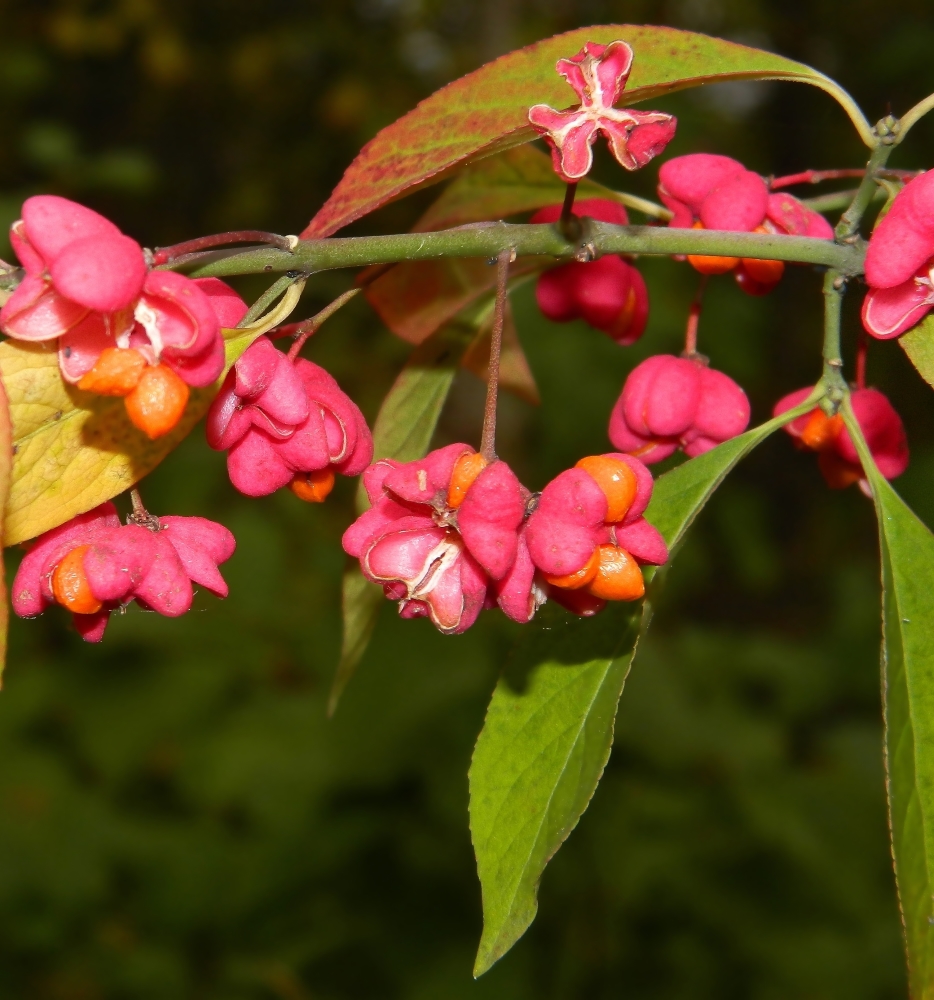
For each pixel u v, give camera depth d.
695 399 0.26
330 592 0.69
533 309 0.75
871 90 0.86
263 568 0.68
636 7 0.92
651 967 0.51
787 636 0.84
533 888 0.22
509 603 0.21
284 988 0.51
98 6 0.90
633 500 0.21
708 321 0.79
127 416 0.21
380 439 0.28
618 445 0.26
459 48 0.92
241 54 0.91
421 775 0.56
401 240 0.23
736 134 0.89
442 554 0.21
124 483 0.21
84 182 0.65
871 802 0.57
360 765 0.56
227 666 0.62
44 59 0.87
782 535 0.91
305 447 0.22
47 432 0.21
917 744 0.22
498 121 0.23
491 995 0.51
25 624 0.64
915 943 0.21
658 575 0.23
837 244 0.24
